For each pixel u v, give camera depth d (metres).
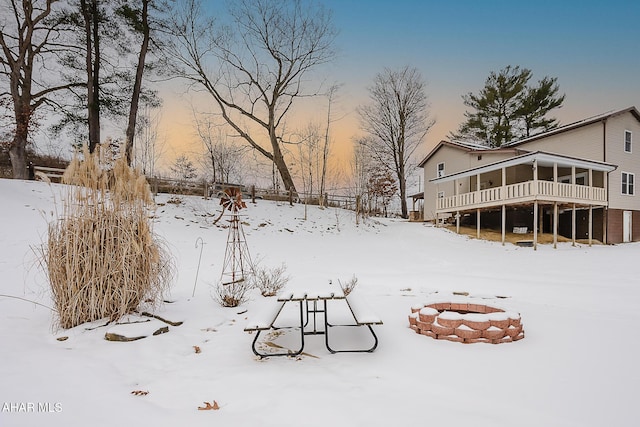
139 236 4.30
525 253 14.79
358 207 21.39
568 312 4.97
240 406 2.29
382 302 5.79
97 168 4.23
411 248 15.64
